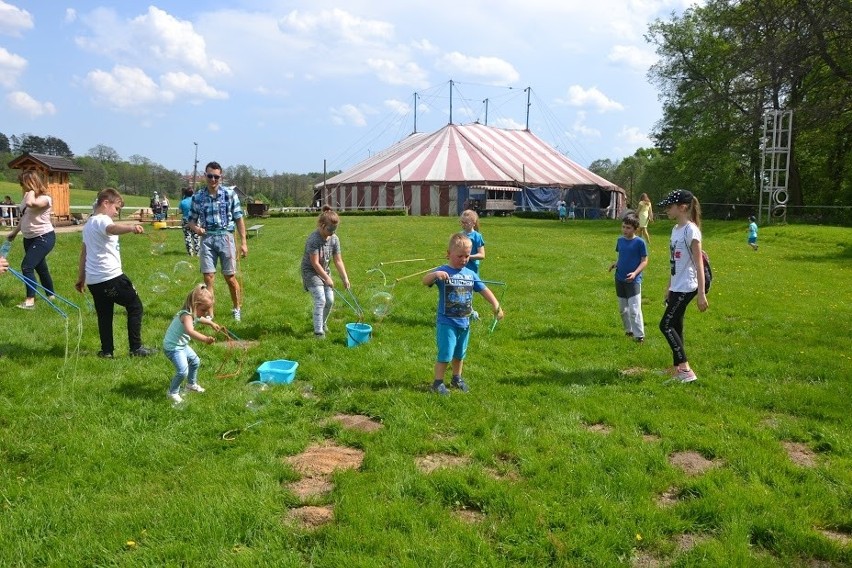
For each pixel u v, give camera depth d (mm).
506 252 16500
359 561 2918
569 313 8812
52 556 2939
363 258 14570
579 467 3887
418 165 42562
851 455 4223
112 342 5988
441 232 22656
